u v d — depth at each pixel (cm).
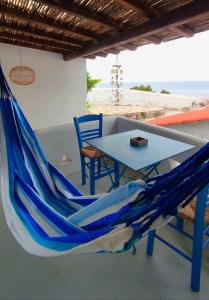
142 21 233
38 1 187
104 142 205
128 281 143
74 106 459
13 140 156
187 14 177
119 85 636
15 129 159
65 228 125
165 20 198
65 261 158
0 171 146
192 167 93
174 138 231
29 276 146
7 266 153
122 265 155
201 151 91
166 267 152
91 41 329
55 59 409
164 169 237
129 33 247
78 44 345
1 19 257
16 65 367
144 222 102
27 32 286
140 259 159
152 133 249
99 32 286
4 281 142
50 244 113
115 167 225
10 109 158
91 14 218
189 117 433
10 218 123
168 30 240
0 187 138
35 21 242
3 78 155
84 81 462
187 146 191
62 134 276
